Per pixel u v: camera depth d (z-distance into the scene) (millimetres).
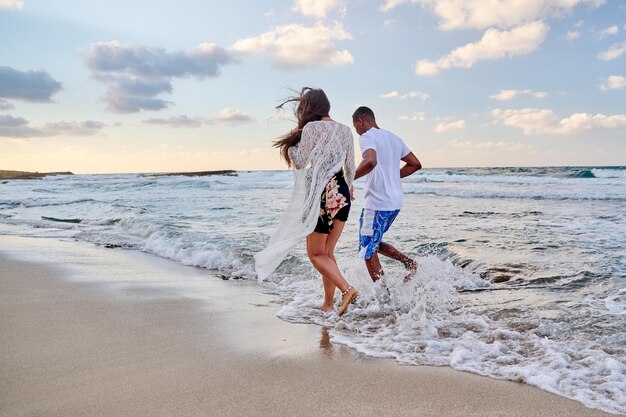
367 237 4434
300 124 3861
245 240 7773
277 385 2566
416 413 2260
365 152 4137
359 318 3980
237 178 41344
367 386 2572
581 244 6875
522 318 3816
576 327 3543
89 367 2727
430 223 9766
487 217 10852
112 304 4191
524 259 5910
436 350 3172
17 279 5125
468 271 5605
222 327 3641
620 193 17859
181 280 5434
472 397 2443
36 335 3264
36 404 2264
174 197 19828
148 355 2955
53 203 16906
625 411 2283
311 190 3719
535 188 21500
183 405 2297
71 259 6547
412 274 4496
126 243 8344
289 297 4707
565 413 2268
